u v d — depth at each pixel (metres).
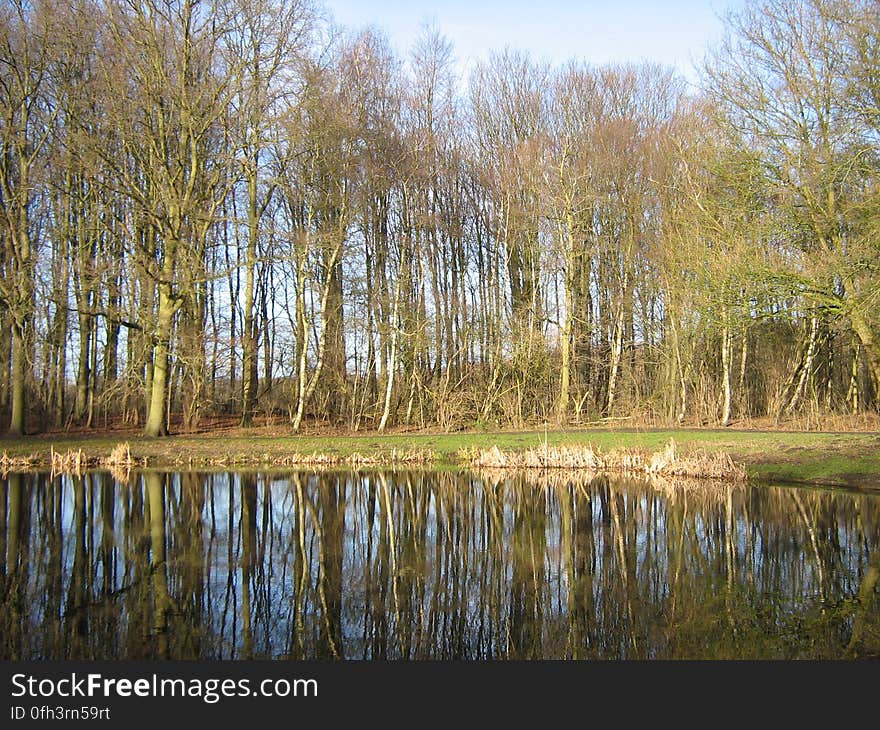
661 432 23.31
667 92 32.69
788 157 19.97
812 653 6.23
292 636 6.79
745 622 6.99
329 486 16.36
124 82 20.73
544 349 28.83
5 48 22.38
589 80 31.58
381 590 8.27
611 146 30.20
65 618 7.18
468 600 7.87
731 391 28.34
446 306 30.97
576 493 15.37
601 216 31.34
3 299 22.97
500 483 16.95
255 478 17.50
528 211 29.39
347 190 25.94
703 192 24.59
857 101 18.14
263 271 31.39
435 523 12.23
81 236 25.16
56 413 28.19
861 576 8.48
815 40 19.61
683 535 11.02
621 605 7.62
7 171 24.02
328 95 24.23
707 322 23.33
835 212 19.44
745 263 20.34
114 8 20.38
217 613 7.40
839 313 19.31
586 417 27.91
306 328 26.38
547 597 7.95
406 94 30.72
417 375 28.25
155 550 10.17
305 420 28.84
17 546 10.33
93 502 13.95
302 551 10.18
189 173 23.12
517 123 32.66
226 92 21.88
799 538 10.55
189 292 22.41
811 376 26.92
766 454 18.34
